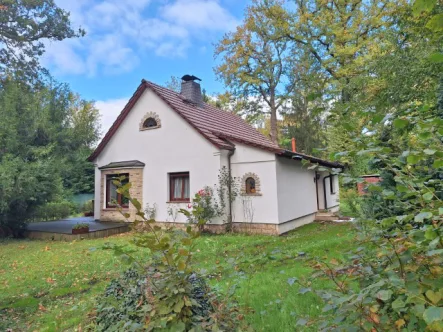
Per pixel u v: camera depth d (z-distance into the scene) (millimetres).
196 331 2043
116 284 3549
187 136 12266
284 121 28016
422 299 1263
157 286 2164
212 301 2475
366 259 1895
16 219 11758
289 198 11906
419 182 1666
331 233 9914
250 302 3869
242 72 24828
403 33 6711
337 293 1717
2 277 6848
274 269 5219
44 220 15289
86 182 24609
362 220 2020
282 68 25984
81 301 5137
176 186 12688
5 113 13156
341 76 17328
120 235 11602
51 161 12758
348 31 18594
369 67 7273
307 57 21172
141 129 13508
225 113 17266
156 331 2086
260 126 32750
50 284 6227
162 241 1975
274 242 9141
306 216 13461
